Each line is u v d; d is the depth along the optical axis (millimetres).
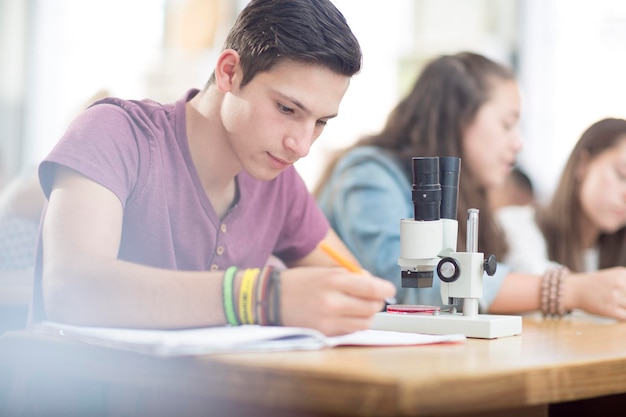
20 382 1602
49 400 1603
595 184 2992
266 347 1441
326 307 1509
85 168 1722
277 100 1715
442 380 1275
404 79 5395
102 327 1552
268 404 1332
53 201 1700
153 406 1530
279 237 2129
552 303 2307
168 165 1893
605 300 2242
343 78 1719
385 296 1522
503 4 5445
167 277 1549
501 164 2705
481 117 2674
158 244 1887
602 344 1668
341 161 2730
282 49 1688
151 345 1401
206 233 1937
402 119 2734
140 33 5766
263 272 1536
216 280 1536
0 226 2846
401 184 2656
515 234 3059
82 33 5852
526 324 2092
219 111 1873
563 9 5418
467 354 1486
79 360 1492
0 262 2814
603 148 2992
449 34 5402
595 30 5359
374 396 1263
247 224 2002
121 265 1577
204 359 1381
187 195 1909
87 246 1638
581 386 1436
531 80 5480
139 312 1531
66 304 1570
